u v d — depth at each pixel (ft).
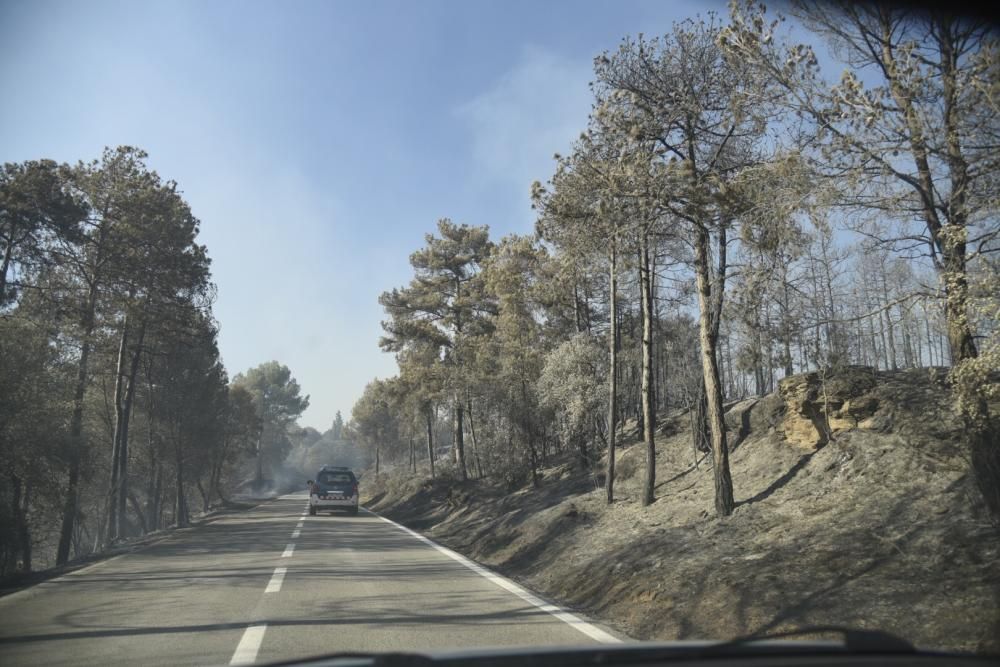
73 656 19.80
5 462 64.75
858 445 41.04
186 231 91.45
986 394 23.44
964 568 23.08
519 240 93.97
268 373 325.83
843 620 21.12
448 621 24.59
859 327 34.12
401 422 197.98
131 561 43.60
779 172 26.78
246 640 21.58
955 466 33.65
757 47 26.27
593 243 38.81
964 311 23.30
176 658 19.47
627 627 26.25
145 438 117.19
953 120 22.98
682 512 44.55
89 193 81.30
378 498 157.17
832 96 24.30
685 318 70.64
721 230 34.53
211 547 51.93
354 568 39.60
